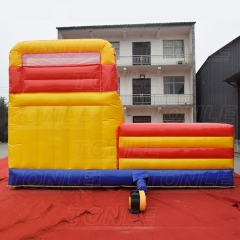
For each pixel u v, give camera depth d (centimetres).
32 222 307
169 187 452
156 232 280
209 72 1331
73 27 1460
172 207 361
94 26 1453
